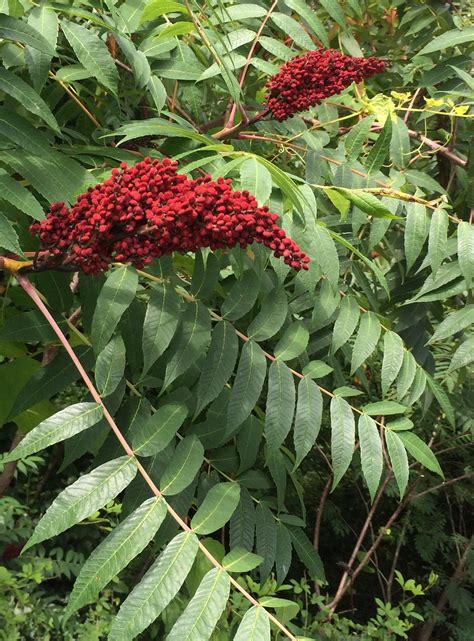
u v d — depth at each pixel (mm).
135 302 1889
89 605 4609
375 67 2203
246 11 2357
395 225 3268
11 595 4160
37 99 1538
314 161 2496
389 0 3824
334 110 2971
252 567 1302
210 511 1386
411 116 3504
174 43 2254
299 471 6625
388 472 5652
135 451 1460
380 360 5191
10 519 4629
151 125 1931
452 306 3430
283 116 2252
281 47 2361
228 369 1791
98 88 2613
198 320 1770
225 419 1930
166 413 1513
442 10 3498
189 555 1314
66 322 1799
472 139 2744
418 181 2621
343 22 2490
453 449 6453
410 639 6816
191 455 1452
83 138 2287
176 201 1325
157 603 1249
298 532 2066
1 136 1637
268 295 1886
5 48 1882
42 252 1455
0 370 2062
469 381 5484
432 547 6523
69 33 1858
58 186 1670
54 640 4309
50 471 5594
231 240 1358
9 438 5805
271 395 1830
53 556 5363
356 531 7266
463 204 3105
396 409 1919
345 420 1870
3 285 2039
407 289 2793
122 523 1354
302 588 4930
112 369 1598
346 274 2510
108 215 1320
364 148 2906
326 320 2154
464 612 6273
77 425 1471
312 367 1899
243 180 1642
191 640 1218
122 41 2037
